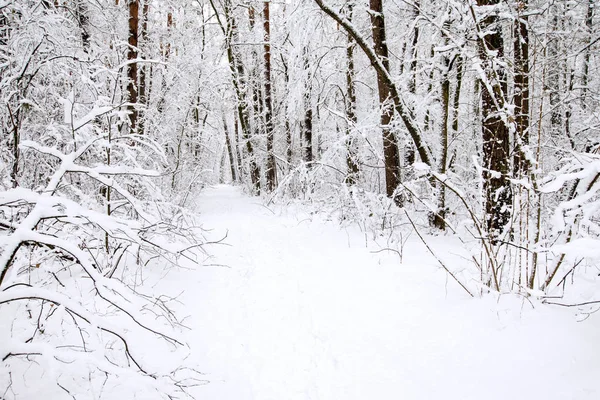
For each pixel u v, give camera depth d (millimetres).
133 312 2252
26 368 2430
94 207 4156
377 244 5730
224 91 14680
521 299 3184
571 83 7477
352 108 9547
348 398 2562
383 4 8438
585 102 7543
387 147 7219
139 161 5895
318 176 8242
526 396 2281
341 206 7258
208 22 14617
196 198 12414
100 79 5539
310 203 9352
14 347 1894
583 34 6715
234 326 3602
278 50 14438
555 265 3113
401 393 2520
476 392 2400
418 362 2777
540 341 2660
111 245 4348
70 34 5559
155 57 11000
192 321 3633
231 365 3004
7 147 4008
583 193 3055
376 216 6469
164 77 9977
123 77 5059
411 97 7117
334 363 2945
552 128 6918
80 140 3631
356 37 5652
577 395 2184
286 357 3090
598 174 2889
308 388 2711
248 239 7059
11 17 4531
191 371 2838
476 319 3096
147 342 3051
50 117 4699
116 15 9219
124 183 5148
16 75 3791
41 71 4590
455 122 8633
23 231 2119
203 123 13219
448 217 7281
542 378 2373
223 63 12859
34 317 2922
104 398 2365
